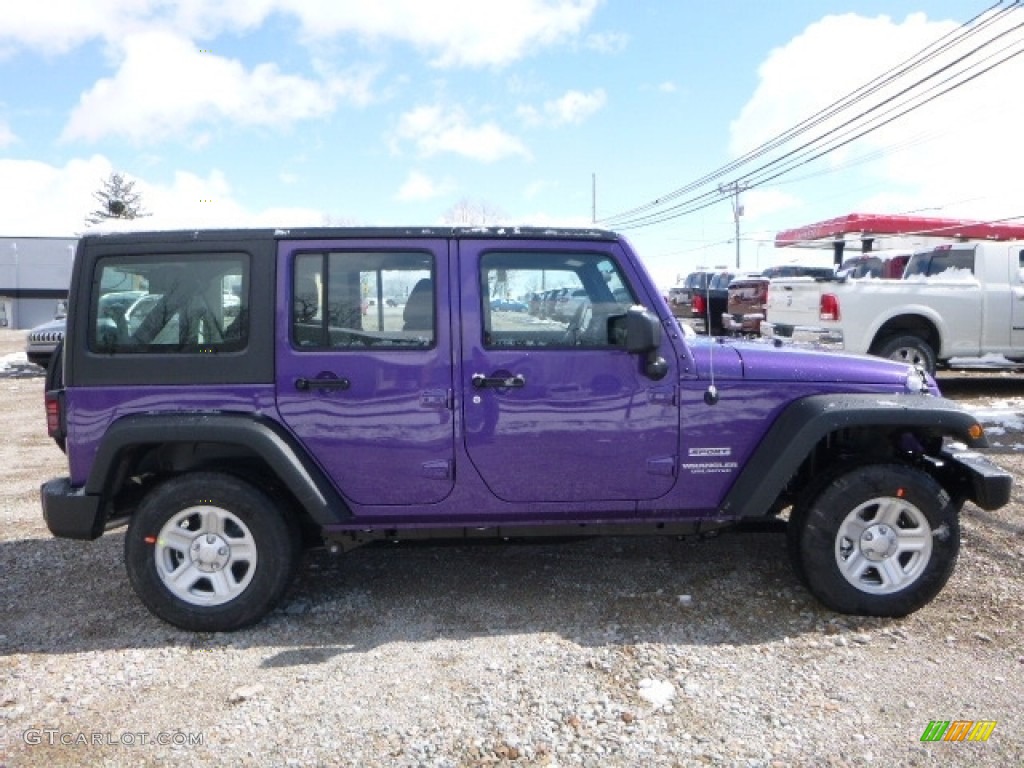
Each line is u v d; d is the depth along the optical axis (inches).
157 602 145.3
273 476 154.5
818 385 152.2
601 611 154.5
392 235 147.0
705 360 150.9
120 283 146.5
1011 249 382.6
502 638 143.3
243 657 137.6
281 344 145.0
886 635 142.7
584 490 150.4
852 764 105.0
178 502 144.3
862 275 593.0
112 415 144.9
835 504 146.6
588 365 147.4
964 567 171.6
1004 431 297.3
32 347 571.5
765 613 152.2
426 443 147.1
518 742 110.7
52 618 154.6
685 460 150.5
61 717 118.6
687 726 114.0
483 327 146.8
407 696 123.4
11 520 219.5
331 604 159.9
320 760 107.3
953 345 378.3
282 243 146.3
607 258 149.3
